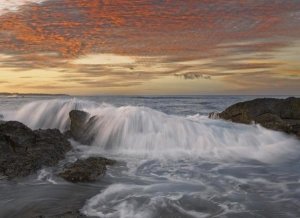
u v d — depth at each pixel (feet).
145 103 216.54
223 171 37.73
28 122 64.64
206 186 31.89
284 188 31.53
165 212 25.08
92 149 48.70
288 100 62.54
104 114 54.13
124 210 25.29
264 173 37.19
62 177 32.99
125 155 45.21
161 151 47.52
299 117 60.08
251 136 51.52
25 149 39.73
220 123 59.26
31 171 34.35
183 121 52.65
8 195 28.66
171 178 34.58
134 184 32.07
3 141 39.99
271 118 57.41
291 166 40.60
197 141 49.49
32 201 27.27
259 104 62.69
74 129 53.42
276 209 26.05
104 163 37.91
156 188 30.86
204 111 129.90
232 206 26.55
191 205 26.55
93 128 52.54
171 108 151.64
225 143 49.73
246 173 37.09
